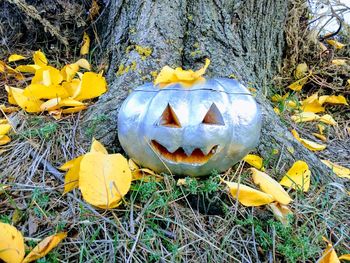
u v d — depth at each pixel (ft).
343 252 1.36
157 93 1.48
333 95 2.53
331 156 2.01
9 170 1.54
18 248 1.12
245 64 2.06
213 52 1.93
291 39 2.60
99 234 1.31
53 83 1.88
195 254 1.29
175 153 1.44
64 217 1.34
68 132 1.71
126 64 1.87
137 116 1.47
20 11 2.49
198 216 1.40
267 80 2.40
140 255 1.24
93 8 2.50
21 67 2.10
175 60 1.89
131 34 2.00
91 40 2.57
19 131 1.71
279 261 1.31
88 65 2.23
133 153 1.49
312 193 1.57
